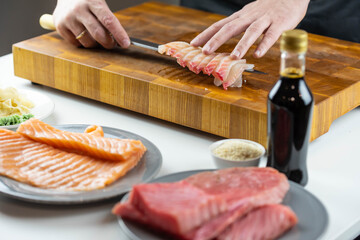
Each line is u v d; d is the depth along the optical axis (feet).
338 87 3.53
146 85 3.58
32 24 7.01
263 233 2.48
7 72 4.36
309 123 2.84
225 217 2.46
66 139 3.09
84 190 2.84
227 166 3.02
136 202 2.55
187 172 2.92
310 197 2.75
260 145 3.13
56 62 3.93
